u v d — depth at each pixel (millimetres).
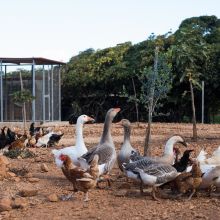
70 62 49688
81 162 11461
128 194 11016
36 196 10922
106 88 46531
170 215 9047
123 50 47875
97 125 35438
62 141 23625
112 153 11570
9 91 35594
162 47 43531
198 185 10484
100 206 9898
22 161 16125
